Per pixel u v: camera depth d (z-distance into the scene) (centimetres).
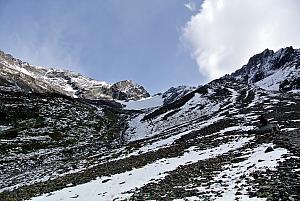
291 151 3077
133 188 3167
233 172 2822
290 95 14112
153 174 3653
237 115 8881
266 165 2773
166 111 14375
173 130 9412
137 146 7200
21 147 9562
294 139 3709
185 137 6631
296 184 2131
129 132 12169
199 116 11969
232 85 17462
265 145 3709
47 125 12194
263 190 2116
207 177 2847
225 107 12412
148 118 14225
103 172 4506
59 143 10300
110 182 3709
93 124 13500
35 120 12669
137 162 4800
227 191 2286
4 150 9188
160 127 11781
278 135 4172
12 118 12575
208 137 5688
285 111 7944
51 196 3562
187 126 9406
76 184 4006
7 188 5291
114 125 14088
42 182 4831
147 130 11762
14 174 6975
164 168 3875
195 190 2492
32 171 6994
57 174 5659
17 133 10894
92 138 11256
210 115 11238
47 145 9994
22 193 4088
